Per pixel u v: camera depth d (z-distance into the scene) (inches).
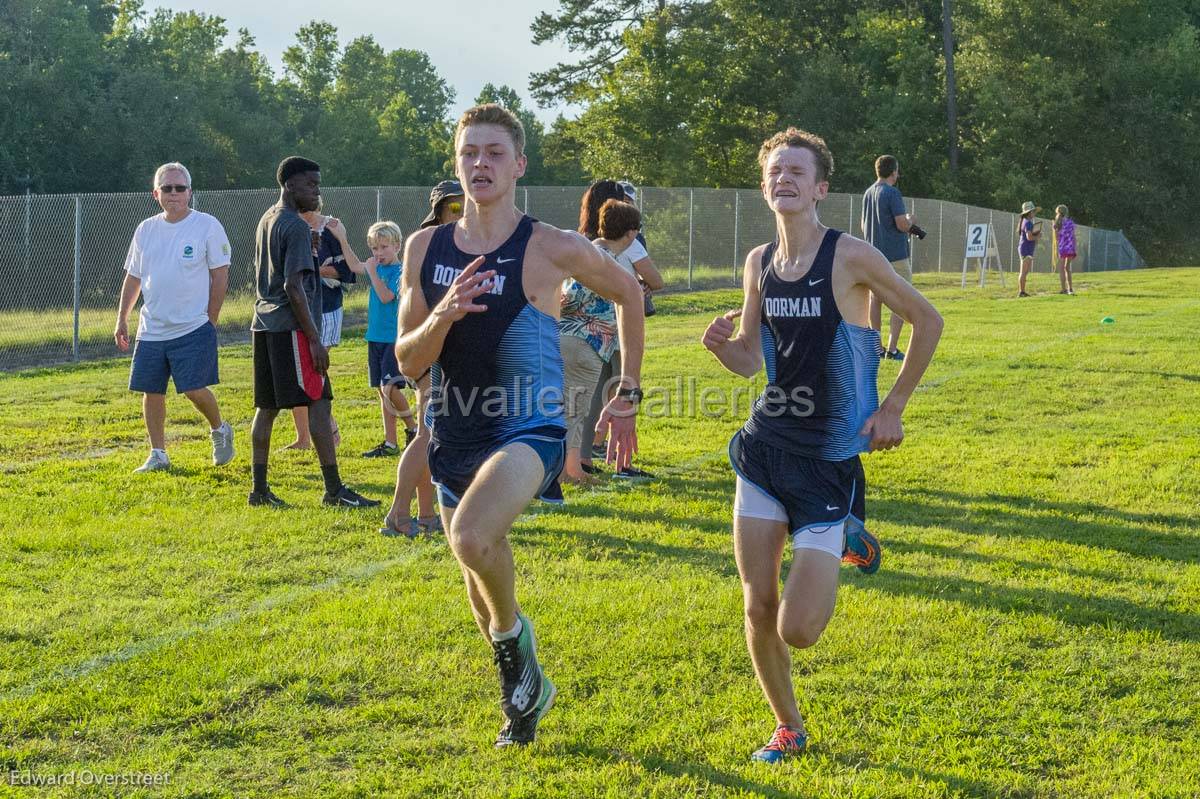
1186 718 153.7
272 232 263.3
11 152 1390.3
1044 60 1844.2
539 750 143.8
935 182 1825.8
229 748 143.9
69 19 1537.9
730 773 138.1
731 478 297.3
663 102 1822.1
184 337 301.4
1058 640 180.9
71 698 155.9
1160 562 221.1
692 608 192.7
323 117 2050.9
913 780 136.5
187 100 1526.8
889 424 147.2
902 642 178.7
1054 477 293.7
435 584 205.9
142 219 706.2
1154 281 1092.5
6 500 267.1
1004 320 681.6
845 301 144.5
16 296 660.7
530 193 919.7
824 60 1867.6
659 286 295.4
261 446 266.8
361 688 161.0
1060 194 1925.4
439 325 132.3
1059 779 137.6
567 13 1966.0
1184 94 1956.2
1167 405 396.2
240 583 207.2
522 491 135.3
